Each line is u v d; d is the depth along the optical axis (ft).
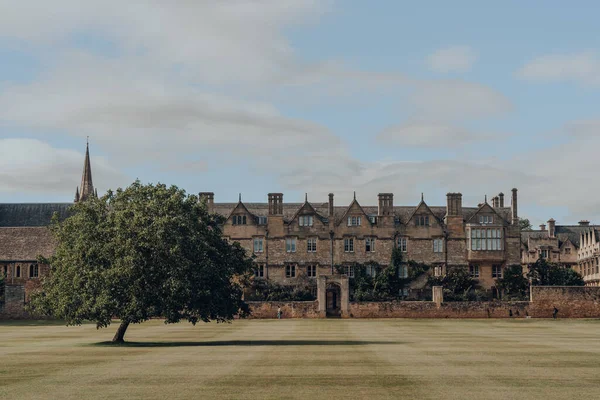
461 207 369.09
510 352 145.48
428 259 364.79
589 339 184.65
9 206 452.35
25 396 92.79
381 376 108.37
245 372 112.47
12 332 229.04
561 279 369.71
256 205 383.86
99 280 179.52
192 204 196.34
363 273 362.53
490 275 364.79
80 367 120.06
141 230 179.83
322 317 309.01
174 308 182.09
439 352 145.38
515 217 368.07
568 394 93.97
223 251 201.46
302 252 364.99
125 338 195.21
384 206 367.86
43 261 200.03
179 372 112.78
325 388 97.86
